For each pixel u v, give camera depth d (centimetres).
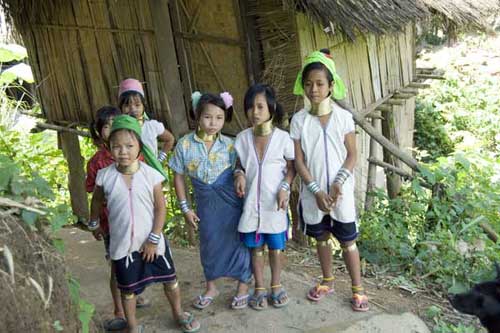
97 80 693
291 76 546
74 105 732
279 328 388
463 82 1176
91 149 912
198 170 391
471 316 432
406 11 584
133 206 346
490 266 492
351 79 656
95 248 551
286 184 388
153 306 423
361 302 406
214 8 565
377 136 606
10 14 748
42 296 244
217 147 391
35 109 931
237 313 405
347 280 466
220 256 402
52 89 749
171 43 592
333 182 385
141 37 628
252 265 406
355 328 387
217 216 396
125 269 353
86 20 673
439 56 1323
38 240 269
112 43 658
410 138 879
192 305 418
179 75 607
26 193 277
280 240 395
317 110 387
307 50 549
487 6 735
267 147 384
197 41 591
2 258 239
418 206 545
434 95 1146
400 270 502
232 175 396
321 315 402
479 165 670
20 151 870
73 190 796
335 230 398
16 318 227
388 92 751
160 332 386
